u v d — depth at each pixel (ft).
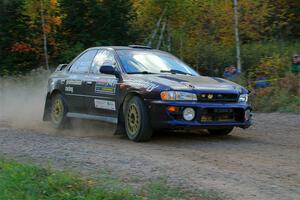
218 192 23.15
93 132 42.11
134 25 85.25
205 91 35.32
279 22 91.20
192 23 85.35
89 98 40.86
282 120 50.24
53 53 85.30
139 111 35.73
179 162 29.14
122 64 38.99
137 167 27.66
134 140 36.42
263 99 60.70
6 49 84.07
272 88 62.85
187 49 82.58
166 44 83.66
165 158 30.27
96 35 82.33
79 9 82.74
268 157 31.14
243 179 25.45
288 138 39.27
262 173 26.81
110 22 82.02
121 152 32.07
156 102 34.91
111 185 23.26
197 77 38.09
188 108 34.88
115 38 82.33
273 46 83.87
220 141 37.17
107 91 38.91
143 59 40.09
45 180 23.63
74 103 42.63
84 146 34.27
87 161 29.07
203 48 81.87
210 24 85.97
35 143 35.24
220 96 35.78
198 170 27.22
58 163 28.60
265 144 36.14
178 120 34.73
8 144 34.76
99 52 41.96
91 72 41.57
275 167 28.25
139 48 41.81
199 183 24.53
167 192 22.80
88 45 82.43
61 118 43.70
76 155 30.83
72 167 27.48
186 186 23.90
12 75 82.33
